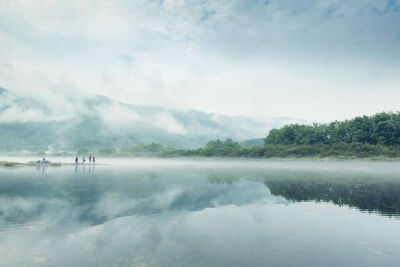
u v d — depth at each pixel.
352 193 24.77
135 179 36.16
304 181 34.56
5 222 14.23
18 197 21.48
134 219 15.22
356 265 9.41
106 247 10.84
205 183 32.12
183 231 13.09
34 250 10.45
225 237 12.22
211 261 9.54
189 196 22.83
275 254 10.26
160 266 9.09
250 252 10.45
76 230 13.02
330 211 17.56
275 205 19.36
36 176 38.69
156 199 21.27
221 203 19.98
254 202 20.42
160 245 11.13
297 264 9.42
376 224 14.51
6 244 11.09
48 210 17.02
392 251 10.72
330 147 109.81
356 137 111.75
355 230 13.40
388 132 105.69
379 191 26.06
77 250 10.48
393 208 18.52
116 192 24.52
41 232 12.65
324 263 9.55
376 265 9.44
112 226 13.77
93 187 27.70
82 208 17.73
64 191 24.73
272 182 33.38
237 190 26.44
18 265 9.11
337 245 11.32
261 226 14.07
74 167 63.84
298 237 12.30
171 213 16.72
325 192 25.39
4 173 43.47
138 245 11.09
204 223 14.53
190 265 9.19
